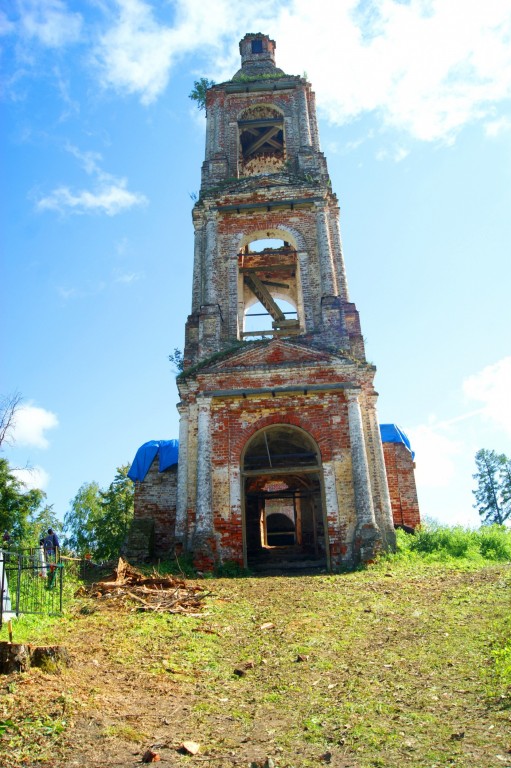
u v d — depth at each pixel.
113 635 9.95
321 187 24.09
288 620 11.20
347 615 11.41
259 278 26.34
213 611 11.92
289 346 20.59
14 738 6.00
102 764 5.68
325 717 6.91
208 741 6.30
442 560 17.47
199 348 21.70
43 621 10.41
